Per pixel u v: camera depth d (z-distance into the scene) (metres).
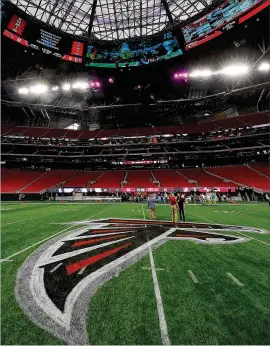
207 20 29.66
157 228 8.90
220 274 4.11
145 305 3.02
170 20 32.38
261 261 4.87
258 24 26.84
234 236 7.41
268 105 43.94
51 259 4.99
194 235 7.55
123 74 38.53
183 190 33.62
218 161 43.03
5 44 29.36
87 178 39.81
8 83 37.12
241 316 2.75
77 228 8.92
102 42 35.50
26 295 3.31
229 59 33.88
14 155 41.53
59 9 31.14
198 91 41.88
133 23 35.00
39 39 30.67
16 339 2.35
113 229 8.70
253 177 33.56
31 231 8.29
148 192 34.47
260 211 16.28
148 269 4.37
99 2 32.03
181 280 3.84
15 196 34.09
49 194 35.06
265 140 38.44
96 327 2.56
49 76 37.62
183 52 33.47
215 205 23.17
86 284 3.69
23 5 28.59
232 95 40.59
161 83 40.50
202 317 2.73
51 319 2.71
